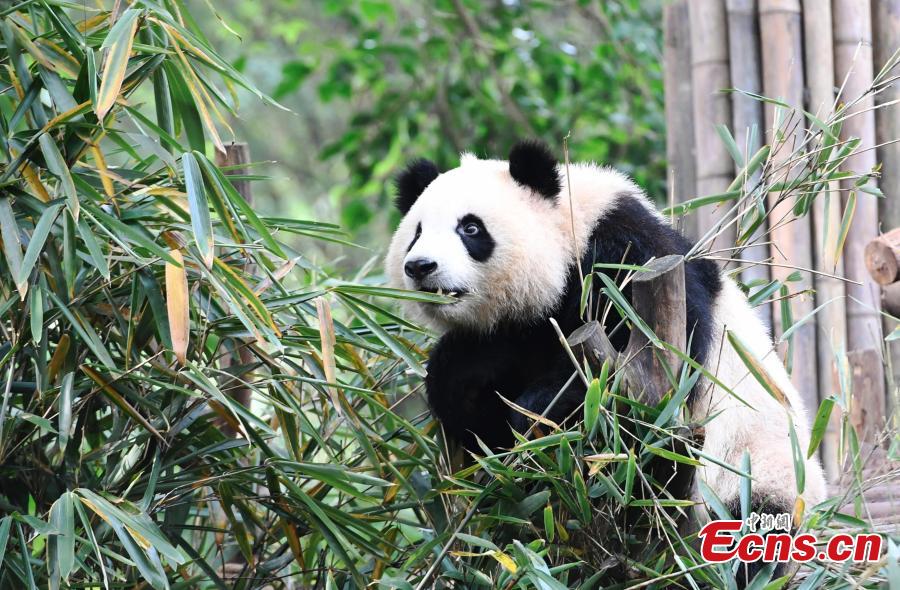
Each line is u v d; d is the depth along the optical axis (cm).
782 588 496
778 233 786
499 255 585
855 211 789
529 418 538
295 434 597
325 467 539
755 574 511
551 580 450
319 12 2194
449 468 575
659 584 491
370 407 650
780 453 555
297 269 798
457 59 1554
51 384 542
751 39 827
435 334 653
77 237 551
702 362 533
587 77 1459
